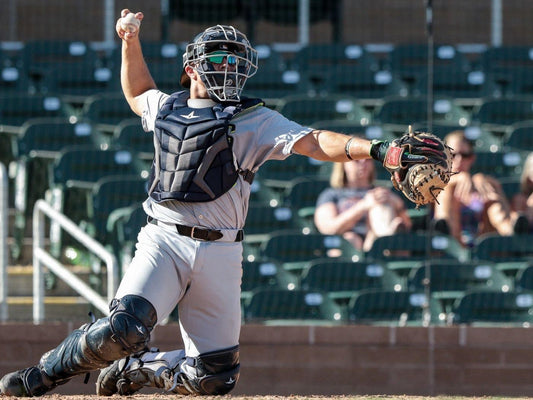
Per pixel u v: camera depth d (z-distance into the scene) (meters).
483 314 27.36
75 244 29.47
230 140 12.56
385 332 25.02
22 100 36.88
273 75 41.06
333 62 43.66
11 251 31.14
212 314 13.20
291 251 30.00
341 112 37.97
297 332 24.86
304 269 29.22
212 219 12.74
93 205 30.11
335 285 28.42
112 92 40.16
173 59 41.66
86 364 12.99
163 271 12.66
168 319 25.91
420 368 24.94
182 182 12.52
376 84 41.62
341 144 12.06
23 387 13.52
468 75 42.12
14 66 42.03
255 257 30.72
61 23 46.59
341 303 28.42
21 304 28.17
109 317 12.45
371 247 29.66
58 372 13.34
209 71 12.71
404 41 47.78
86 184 31.03
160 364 13.90
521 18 46.97
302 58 43.59
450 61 43.78
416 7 47.72
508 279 28.94
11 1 46.09
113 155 32.44
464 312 27.23
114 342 12.38
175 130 12.65
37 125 33.91
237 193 12.85
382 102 39.09
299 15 46.25
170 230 12.81
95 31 46.81
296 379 24.70
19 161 32.84
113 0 46.38
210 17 44.66
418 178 11.29
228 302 13.17
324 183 32.72
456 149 31.30
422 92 41.97
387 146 11.62
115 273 24.48
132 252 28.09
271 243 29.89
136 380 14.16
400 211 30.58
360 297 27.25
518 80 43.16
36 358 24.08
